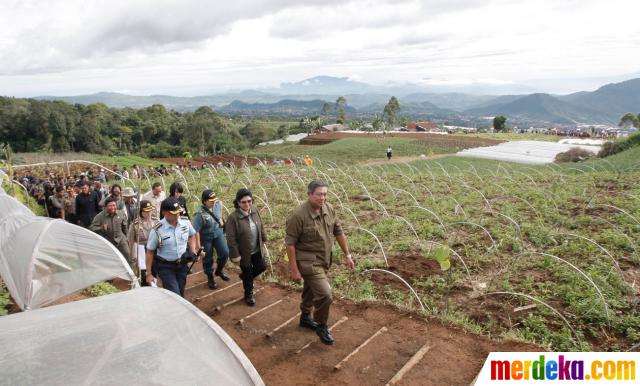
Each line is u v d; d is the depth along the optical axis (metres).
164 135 86.12
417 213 11.82
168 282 5.79
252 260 6.55
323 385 4.47
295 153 55.69
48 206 13.06
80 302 3.12
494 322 5.82
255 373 2.68
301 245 5.23
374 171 23.59
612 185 15.12
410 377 4.51
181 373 2.45
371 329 5.64
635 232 9.46
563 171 24.33
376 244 9.44
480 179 18.05
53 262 6.33
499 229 9.95
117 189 8.61
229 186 18.11
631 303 6.34
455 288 7.05
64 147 70.56
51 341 2.54
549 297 6.54
